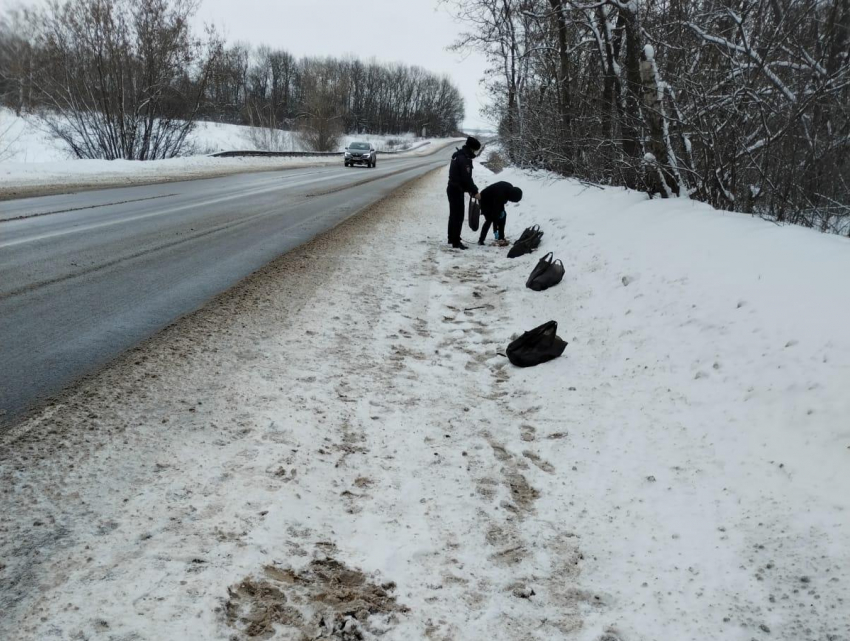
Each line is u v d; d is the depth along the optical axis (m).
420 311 5.76
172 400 3.40
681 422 3.27
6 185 13.58
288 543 2.32
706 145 7.07
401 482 2.87
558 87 15.57
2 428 2.94
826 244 4.50
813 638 1.86
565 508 2.74
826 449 2.61
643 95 7.71
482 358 4.70
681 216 6.55
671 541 2.43
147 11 25.77
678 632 1.98
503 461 3.16
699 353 3.82
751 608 2.03
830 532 2.22
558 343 4.55
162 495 2.51
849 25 5.90
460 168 8.75
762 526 2.38
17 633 1.75
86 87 25.73
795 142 6.09
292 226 10.09
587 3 8.77
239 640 1.83
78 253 6.92
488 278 7.27
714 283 4.54
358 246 8.66
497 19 19.23
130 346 4.17
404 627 1.98
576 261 6.95
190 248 7.66
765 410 3.03
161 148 29.58
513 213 12.24
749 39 6.85
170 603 1.93
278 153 36.91
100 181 16.27
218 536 2.29
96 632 1.78
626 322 4.79
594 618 2.07
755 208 7.10
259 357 4.18
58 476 2.58
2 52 23.97
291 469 2.83
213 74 29.38
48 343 4.12
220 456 2.86
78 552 2.12
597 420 3.55
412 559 2.33
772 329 3.58
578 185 12.45
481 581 2.25
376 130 128.62
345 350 4.50
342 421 3.38
